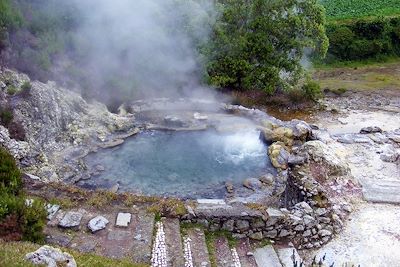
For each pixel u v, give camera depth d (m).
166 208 12.88
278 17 25.56
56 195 13.05
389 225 13.70
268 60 25.69
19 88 17.72
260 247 12.70
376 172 16.30
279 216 12.88
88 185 15.76
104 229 11.74
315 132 19.58
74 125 18.73
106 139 18.67
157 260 10.79
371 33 38.00
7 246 8.95
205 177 16.70
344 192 14.97
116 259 10.41
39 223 10.63
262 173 17.05
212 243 12.39
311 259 12.53
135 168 17.02
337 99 28.64
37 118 17.34
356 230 13.48
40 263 8.00
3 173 12.60
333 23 38.72
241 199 15.40
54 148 17.42
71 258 8.62
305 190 14.19
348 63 36.69
